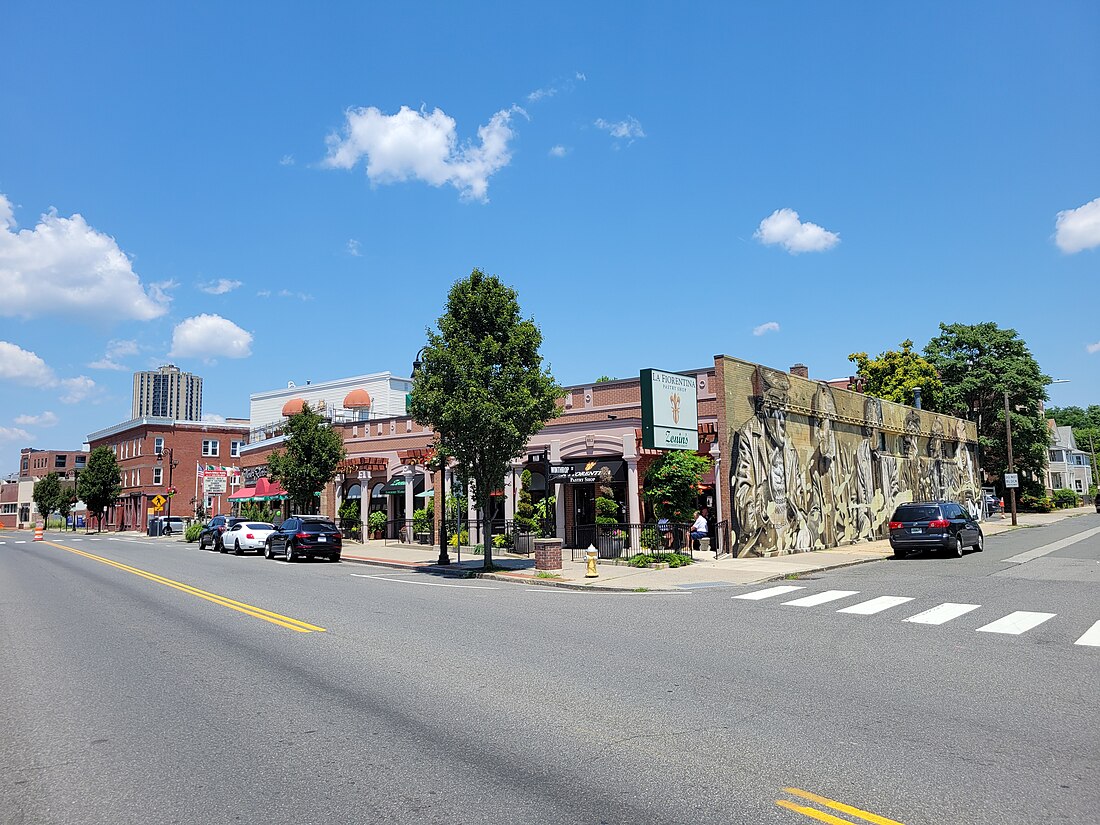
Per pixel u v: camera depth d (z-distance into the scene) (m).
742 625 11.76
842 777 5.38
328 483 40.72
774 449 27.31
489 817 4.79
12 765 5.91
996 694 7.52
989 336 61.59
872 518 34.81
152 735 6.61
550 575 20.12
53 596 16.97
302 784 5.41
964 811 4.79
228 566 25.92
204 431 76.69
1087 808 4.80
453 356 22.41
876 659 9.17
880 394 58.84
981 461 61.78
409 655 9.70
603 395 28.81
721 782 5.31
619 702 7.39
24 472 129.75
